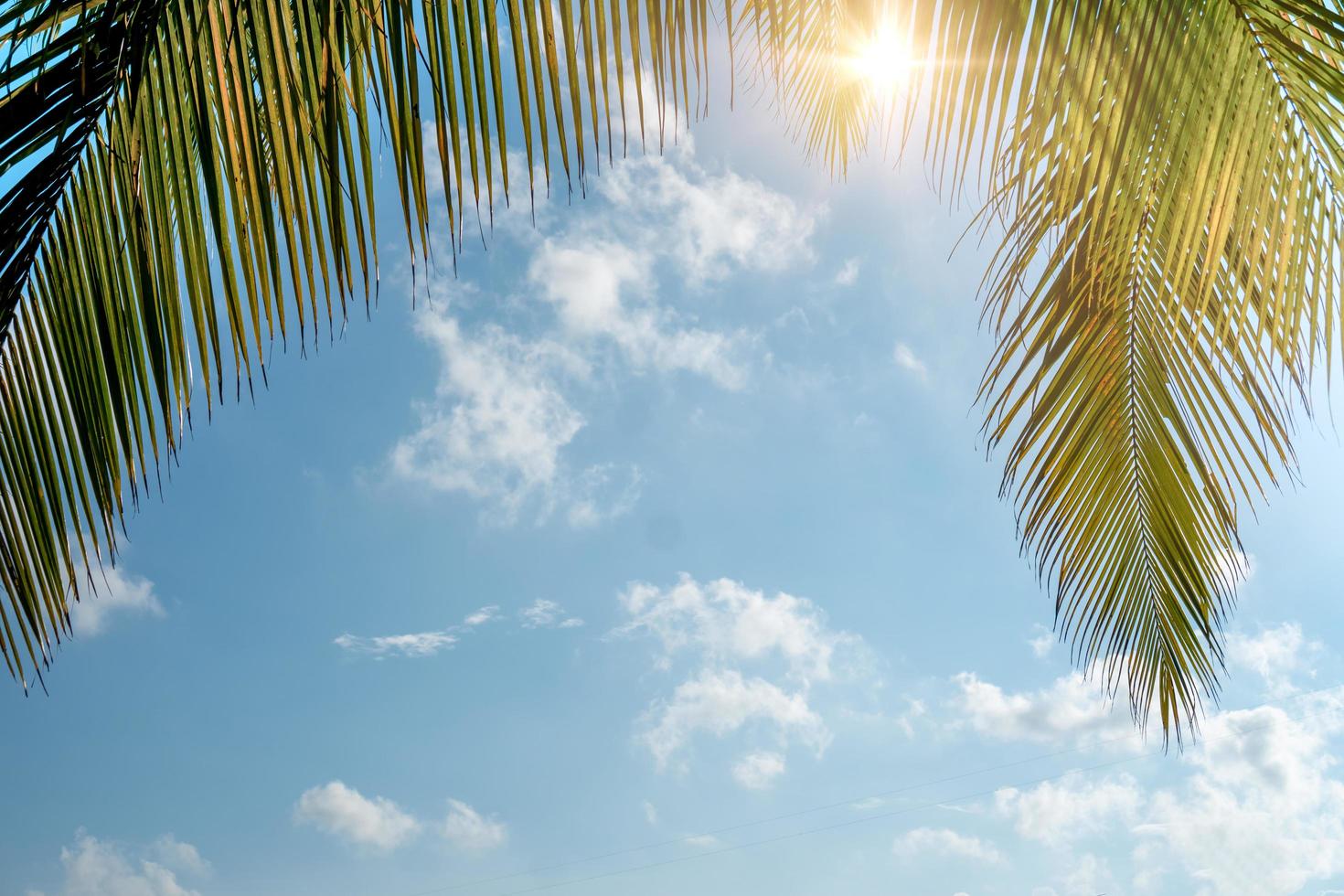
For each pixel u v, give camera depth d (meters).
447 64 1.01
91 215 1.04
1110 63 1.32
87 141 1.02
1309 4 1.25
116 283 1.05
